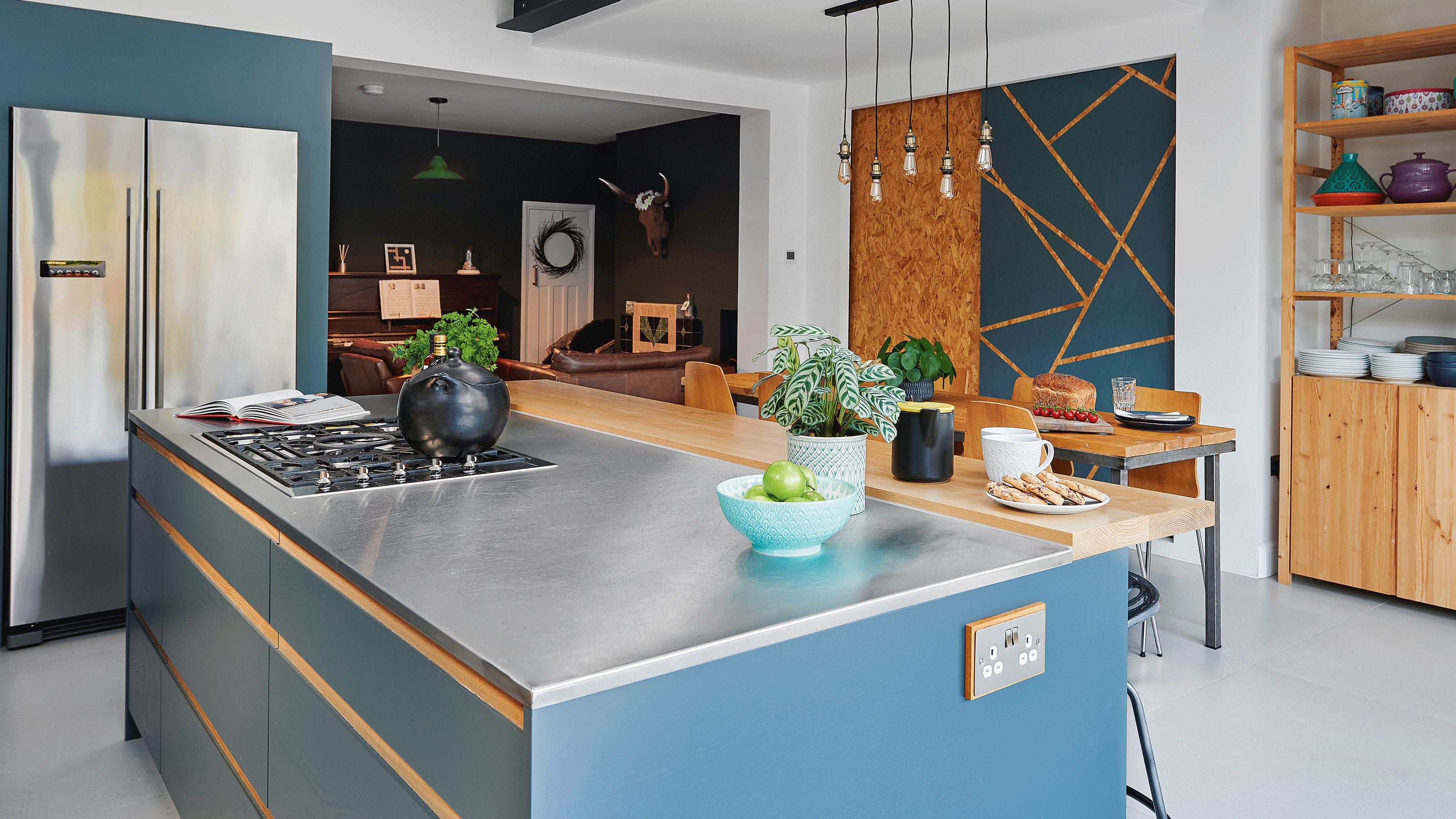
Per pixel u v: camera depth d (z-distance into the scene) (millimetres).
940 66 5625
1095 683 1584
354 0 4684
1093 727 1584
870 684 1248
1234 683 3148
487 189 9867
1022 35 4992
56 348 3484
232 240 3785
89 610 3641
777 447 2264
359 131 9164
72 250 3480
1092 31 4859
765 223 6539
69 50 3742
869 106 6180
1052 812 1524
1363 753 2676
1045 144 5215
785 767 1169
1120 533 1580
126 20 3859
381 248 9359
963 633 1357
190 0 4164
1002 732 1431
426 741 1182
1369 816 2355
